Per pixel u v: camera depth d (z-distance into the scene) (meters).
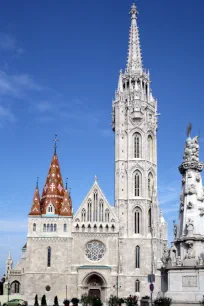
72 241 126.81
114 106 147.75
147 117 143.12
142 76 148.12
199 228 54.81
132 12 159.50
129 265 126.94
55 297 109.88
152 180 139.38
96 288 124.94
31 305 118.50
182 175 59.47
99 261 126.44
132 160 138.00
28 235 125.44
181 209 57.53
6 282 128.00
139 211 133.50
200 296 49.91
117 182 136.38
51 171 136.50
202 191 56.94
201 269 51.19
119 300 84.69
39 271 122.69
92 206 130.88
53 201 130.25
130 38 155.25
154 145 143.38
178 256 54.34
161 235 132.75
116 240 128.62
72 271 124.06
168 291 52.62
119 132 141.25
